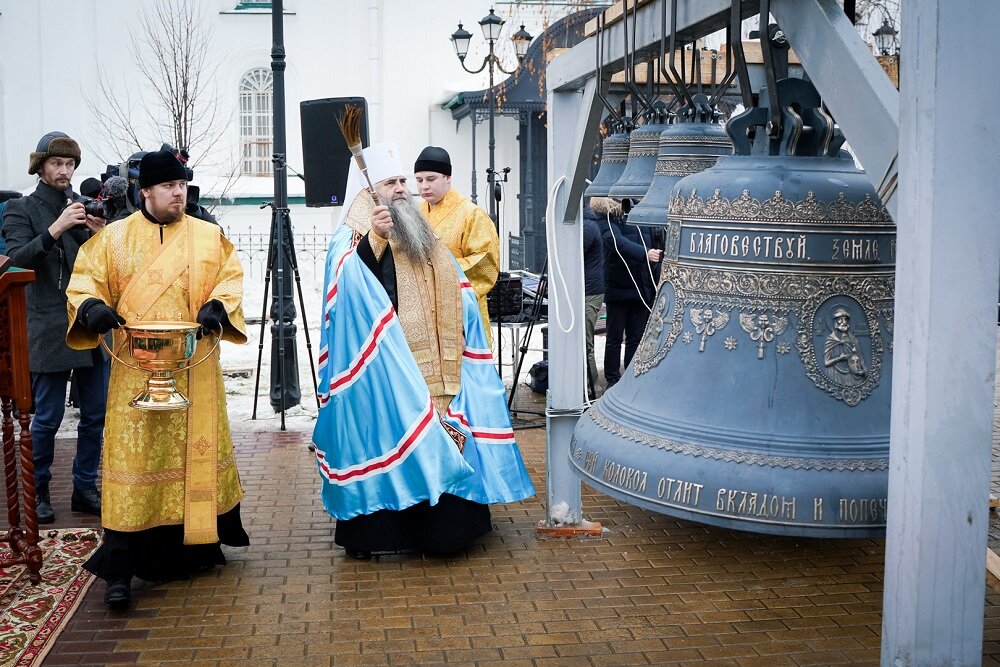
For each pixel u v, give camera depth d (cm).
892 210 229
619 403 290
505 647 413
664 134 401
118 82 1858
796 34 245
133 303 462
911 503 224
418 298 530
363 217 532
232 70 1916
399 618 443
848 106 231
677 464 257
